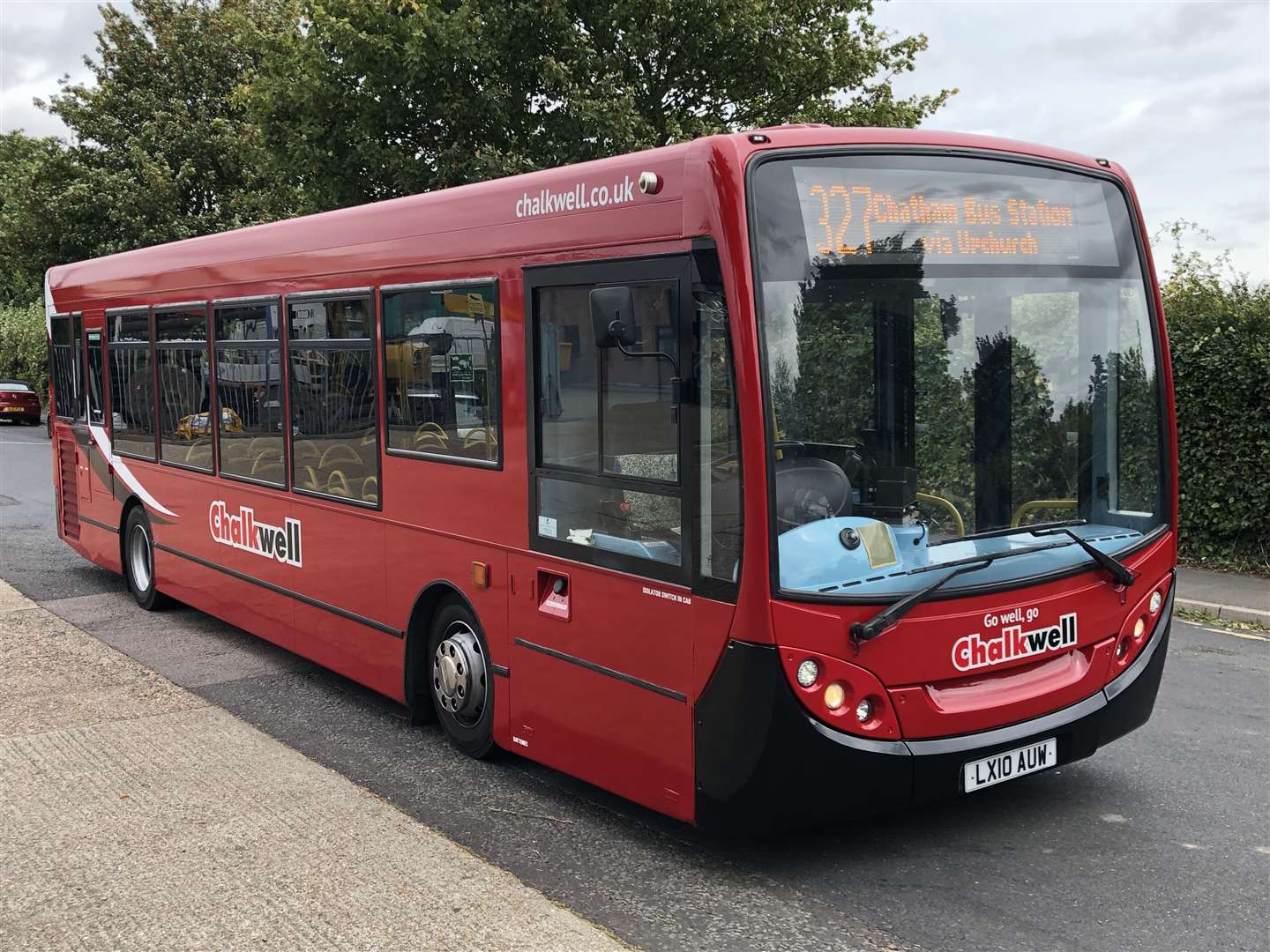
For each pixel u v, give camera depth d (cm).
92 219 3475
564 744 521
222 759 588
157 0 3538
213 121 3366
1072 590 482
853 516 439
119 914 419
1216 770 584
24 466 2314
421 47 1655
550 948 391
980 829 508
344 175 1830
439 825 519
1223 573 1107
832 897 443
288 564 757
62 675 761
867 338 443
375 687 674
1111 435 511
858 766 431
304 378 722
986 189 473
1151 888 450
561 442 509
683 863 476
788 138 434
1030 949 402
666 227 445
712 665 434
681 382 439
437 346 591
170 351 905
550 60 1656
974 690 458
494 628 564
